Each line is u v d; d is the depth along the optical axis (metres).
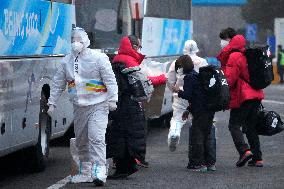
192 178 27.23
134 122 25.83
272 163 31.62
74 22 33.53
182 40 53.38
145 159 32.72
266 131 30.48
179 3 52.47
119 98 25.67
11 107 24.98
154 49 45.62
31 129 27.27
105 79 24.44
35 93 27.70
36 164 28.50
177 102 33.88
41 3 28.52
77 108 24.69
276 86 104.94
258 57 29.58
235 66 29.44
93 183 25.39
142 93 25.73
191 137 29.17
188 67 28.97
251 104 29.86
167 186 25.28
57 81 24.91
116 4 44.12
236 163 30.62
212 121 29.06
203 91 28.56
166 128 48.06
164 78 31.14
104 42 44.19
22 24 26.33
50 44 29.77
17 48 25.81
